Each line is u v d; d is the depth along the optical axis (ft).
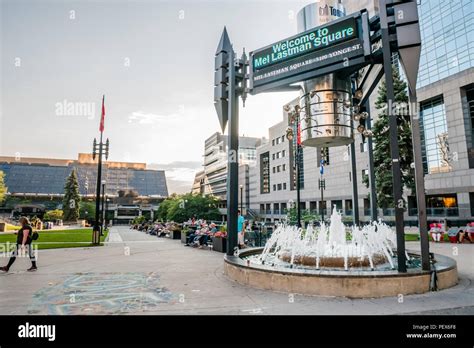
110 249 53.98
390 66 23.11
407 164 87.76
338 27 26.27
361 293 19.45
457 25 128.98
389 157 88.99
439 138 136.26
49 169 537.65
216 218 186.09
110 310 17.30
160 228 106.11
